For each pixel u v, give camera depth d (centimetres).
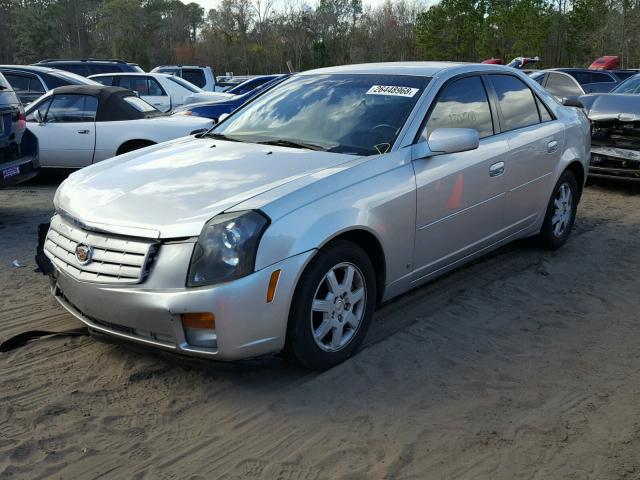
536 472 277
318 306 341
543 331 414
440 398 333
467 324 421
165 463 281
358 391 338
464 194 434
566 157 554
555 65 4938
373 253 382
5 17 7181
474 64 486
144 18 6281
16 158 659
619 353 387
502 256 562
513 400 332
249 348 317
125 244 322
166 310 308
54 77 1190
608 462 284
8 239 612
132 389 339
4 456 283
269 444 295
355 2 5288
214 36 5741
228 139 444
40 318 428
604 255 573
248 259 309
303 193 336
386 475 273
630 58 4319
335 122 426
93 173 402
